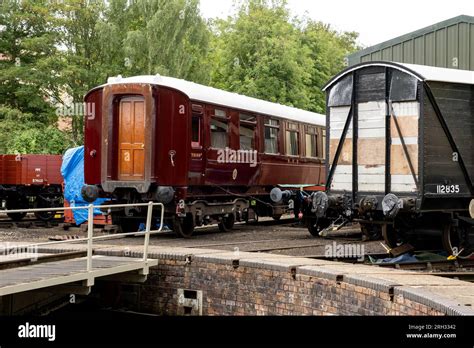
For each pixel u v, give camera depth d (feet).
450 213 48.01
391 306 28.22
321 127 81.35
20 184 73.72
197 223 57.06
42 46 117.70
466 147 48.11
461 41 68.44
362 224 52.80
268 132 67.97
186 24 126.82
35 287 31.42
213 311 38.29
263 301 35.91
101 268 36.11
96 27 122.93
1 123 107.65
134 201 53.47
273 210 69.77
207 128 56.90
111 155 53.31
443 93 47.01
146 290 41.14
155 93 52.34
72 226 65.98
